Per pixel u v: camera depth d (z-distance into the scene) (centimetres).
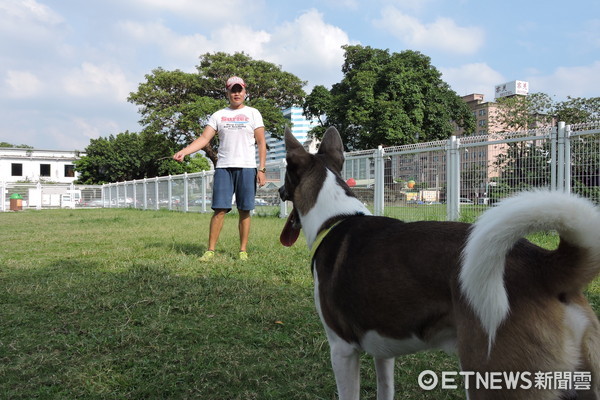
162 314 382
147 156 5294
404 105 3319
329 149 267
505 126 3139
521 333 141
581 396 145
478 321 145
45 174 6206
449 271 158
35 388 262
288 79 3753
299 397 248
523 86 8412
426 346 172
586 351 145
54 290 461
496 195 842
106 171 5378
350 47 3688
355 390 202
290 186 254
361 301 182
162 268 561
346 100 3469
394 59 3447
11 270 573
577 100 2800
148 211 2345
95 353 308
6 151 6103
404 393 255
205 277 507
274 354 303
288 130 261
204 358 297
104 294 446
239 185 612
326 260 207
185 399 249
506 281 147
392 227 191
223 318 374
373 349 189
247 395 250
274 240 814
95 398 252
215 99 3616
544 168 770
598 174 700
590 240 139
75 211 2483
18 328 354
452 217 911
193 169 5316
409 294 168
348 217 221
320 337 328
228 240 823
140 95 3475
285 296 430
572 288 147
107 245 812
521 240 164
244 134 604
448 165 923
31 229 1173
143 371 282
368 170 1155
